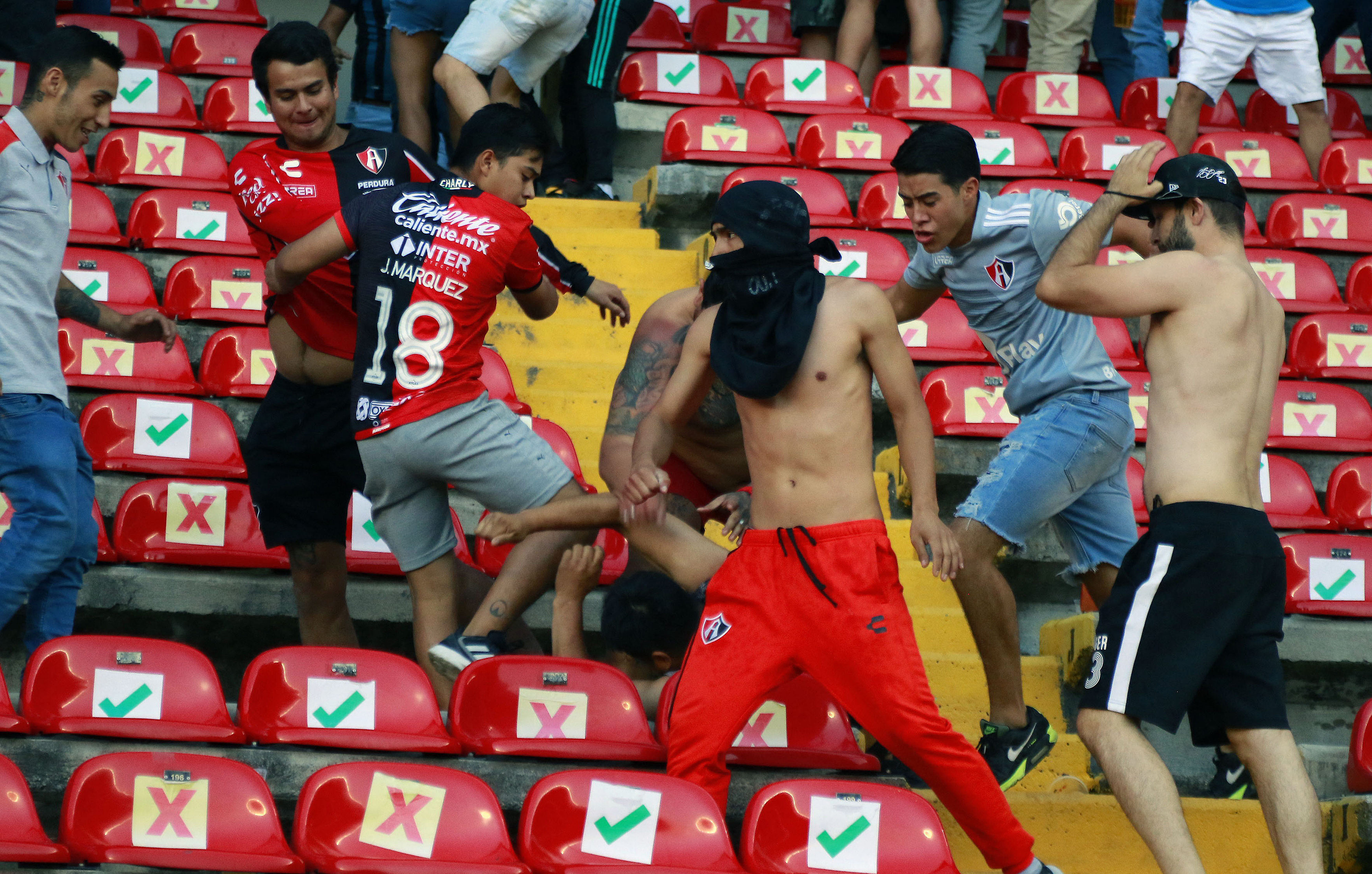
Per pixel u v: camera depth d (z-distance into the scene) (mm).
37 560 14055
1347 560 18688
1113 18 32406
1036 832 14336
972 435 20141
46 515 14133
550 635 17047
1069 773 16094
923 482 12477
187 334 20891
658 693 14688
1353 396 22250
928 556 12250
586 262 23469
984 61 32594
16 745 12320
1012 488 14539
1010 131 28016
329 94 15078
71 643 12852
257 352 20078
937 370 20812
